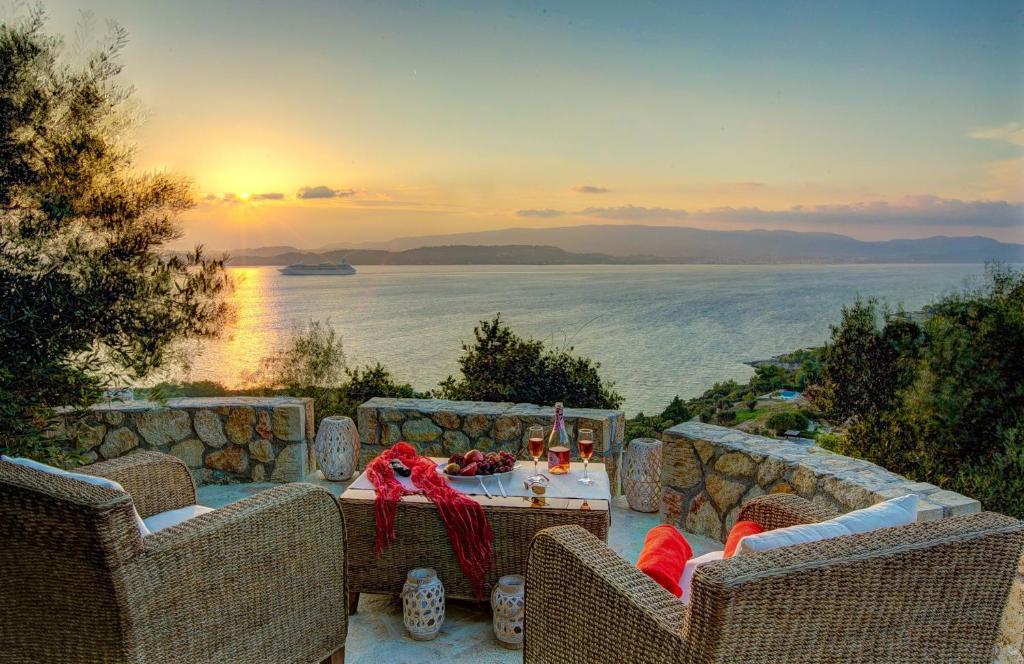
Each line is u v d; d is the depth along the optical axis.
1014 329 10.03
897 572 1.69
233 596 2.35
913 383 10.62
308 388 8.76
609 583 1.92
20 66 4.30
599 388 12.21
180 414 5.27
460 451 5.38
